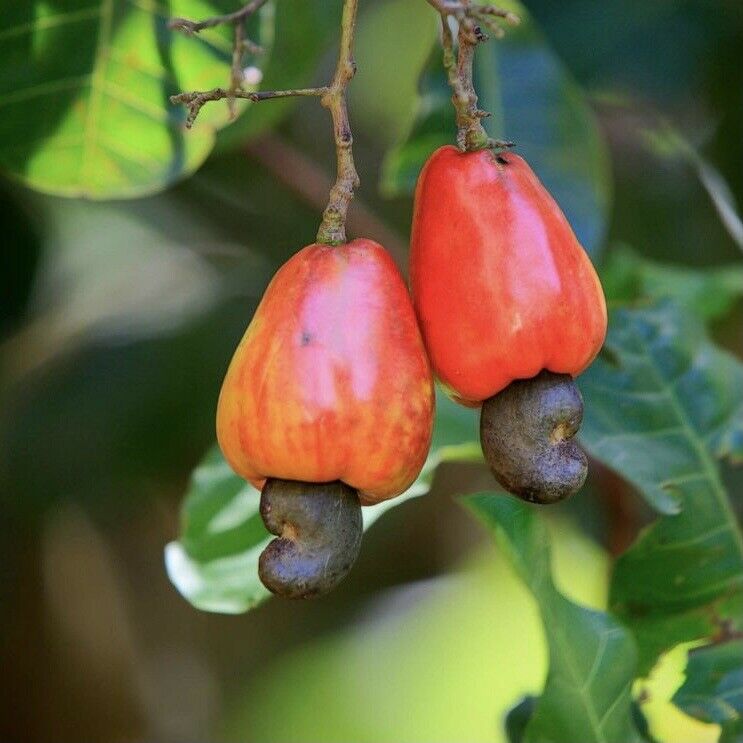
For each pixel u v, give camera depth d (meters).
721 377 0.81
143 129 0.78
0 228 1.00
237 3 0.76
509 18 0.63
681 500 0.78
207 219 1.11
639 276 0.93
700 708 0.76
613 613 0.78
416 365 0.63
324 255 0.63
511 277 0.63
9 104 0.77
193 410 1.10
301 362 0.62
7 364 1.10
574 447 0.64
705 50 1.06
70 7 0.75
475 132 0.64
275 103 0.88
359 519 0.63
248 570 0.77
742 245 0.96
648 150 1.14
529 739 0.72
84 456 1.11
